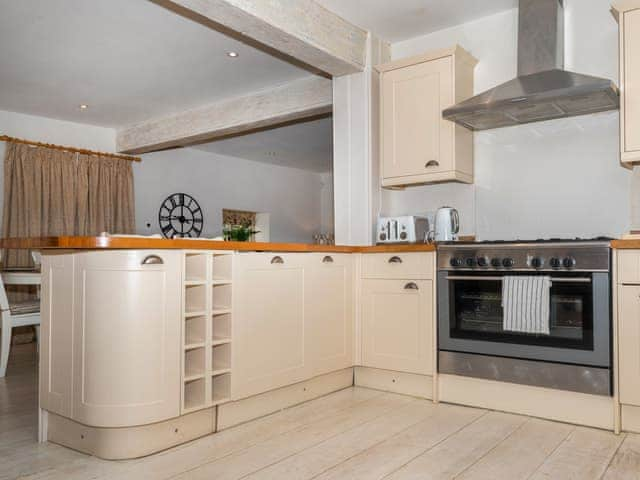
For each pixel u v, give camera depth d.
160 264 2.34
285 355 2.95
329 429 2.64
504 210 3.55
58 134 6.35
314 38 3.38
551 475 2.09
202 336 2.54
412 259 3.26
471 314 3.05
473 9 3.54
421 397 3.25
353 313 3.49
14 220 5.89
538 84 3.06
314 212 10.36
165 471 2.13
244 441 2.47
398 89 3.70
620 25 2.89
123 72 4.75
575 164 3.30
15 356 4.76
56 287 2.47
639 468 2.16
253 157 8.72
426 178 3.55
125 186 6.94
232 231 4.03
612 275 2.62
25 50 4.25
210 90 5.27
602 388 2.64
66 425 2.43
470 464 2.20
